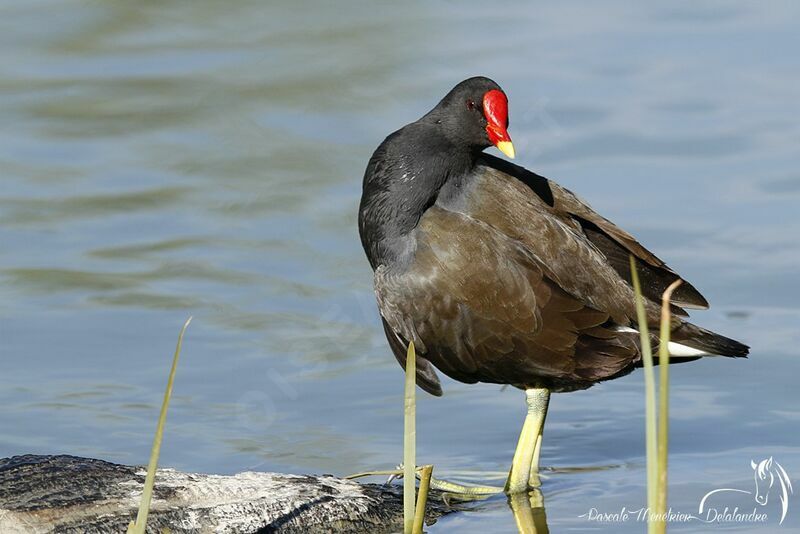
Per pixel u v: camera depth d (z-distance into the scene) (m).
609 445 11.38
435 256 10.69
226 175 17.44
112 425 11.80
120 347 13.41
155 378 12.79
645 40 21.50
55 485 9.28
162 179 17.41
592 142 17.95
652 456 6.95
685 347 10.34
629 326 10.67
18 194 16.95
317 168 17.59
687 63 20.52
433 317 10.73
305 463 11.09
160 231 16.05
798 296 13.96
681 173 17.02
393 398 12.41
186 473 9.75
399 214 10.90
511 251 10.54
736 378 12.48
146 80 20.47
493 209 10.84
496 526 9.69
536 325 10.39
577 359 10.34
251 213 16.47
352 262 15.33
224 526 9.00
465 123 10.81
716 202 16.22
